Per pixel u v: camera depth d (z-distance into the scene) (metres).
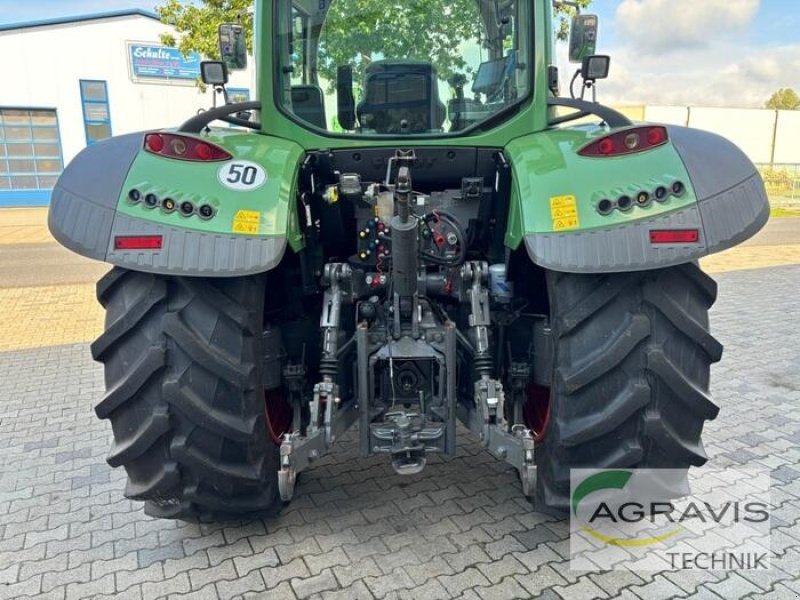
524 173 2.30
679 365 2.23
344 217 2.87
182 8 12.58
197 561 2.61
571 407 2.28
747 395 4.37
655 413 2.24
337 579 2.47
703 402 2.27
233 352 2.28
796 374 4.79
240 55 3.31
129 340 2.27
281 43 2.83
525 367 2.78
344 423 2.65
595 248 2.09
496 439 2.41
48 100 22.78
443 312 2.78
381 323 2.71
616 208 2.11
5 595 2.44
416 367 2.63
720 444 3.62
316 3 2.85
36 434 3.98
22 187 23.20
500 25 2.84
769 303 7.14
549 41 2.81
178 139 2.24
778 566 2.53
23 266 10.73
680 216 2.09
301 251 2.66
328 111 2.93
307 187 2.69
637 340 2.17
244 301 2.29
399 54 2.92
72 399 4.59
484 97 2.91
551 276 2.29
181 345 2.22
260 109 2.84
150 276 2.24
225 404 2.31
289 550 2.66
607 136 2.22
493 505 2.97
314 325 2.96
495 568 2.52
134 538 2.80
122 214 2.13
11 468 3.51
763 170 22.11
